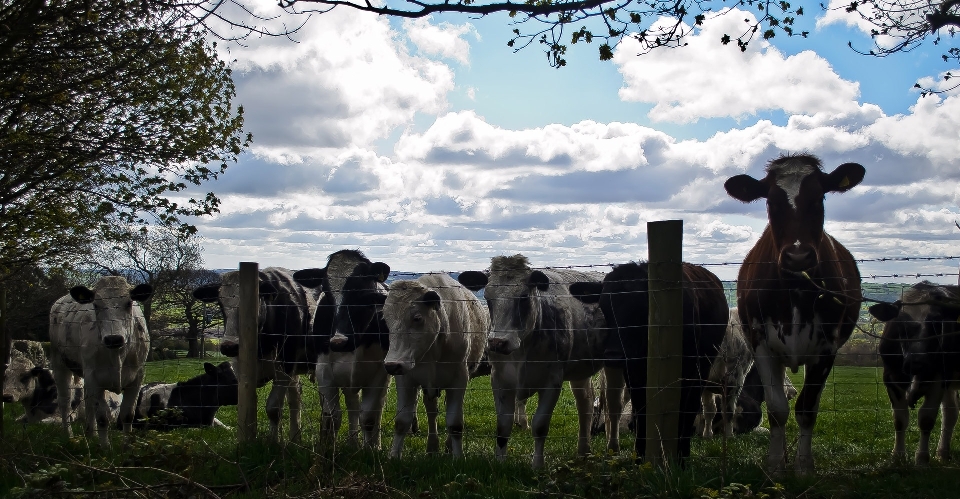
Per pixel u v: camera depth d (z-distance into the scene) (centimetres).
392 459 659
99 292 927
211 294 997
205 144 929
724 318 880
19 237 921
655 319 611
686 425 767
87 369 934
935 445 941
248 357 768
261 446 683
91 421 935
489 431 1096
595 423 1152
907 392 850
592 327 940
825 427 1160
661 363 609
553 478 549
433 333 824
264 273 1020
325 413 859
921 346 790
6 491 597
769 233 808
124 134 870
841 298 730
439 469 633
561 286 962
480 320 970
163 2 685
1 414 799
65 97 815
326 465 618
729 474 589
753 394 1205
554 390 849
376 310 893
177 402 1235
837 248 827
